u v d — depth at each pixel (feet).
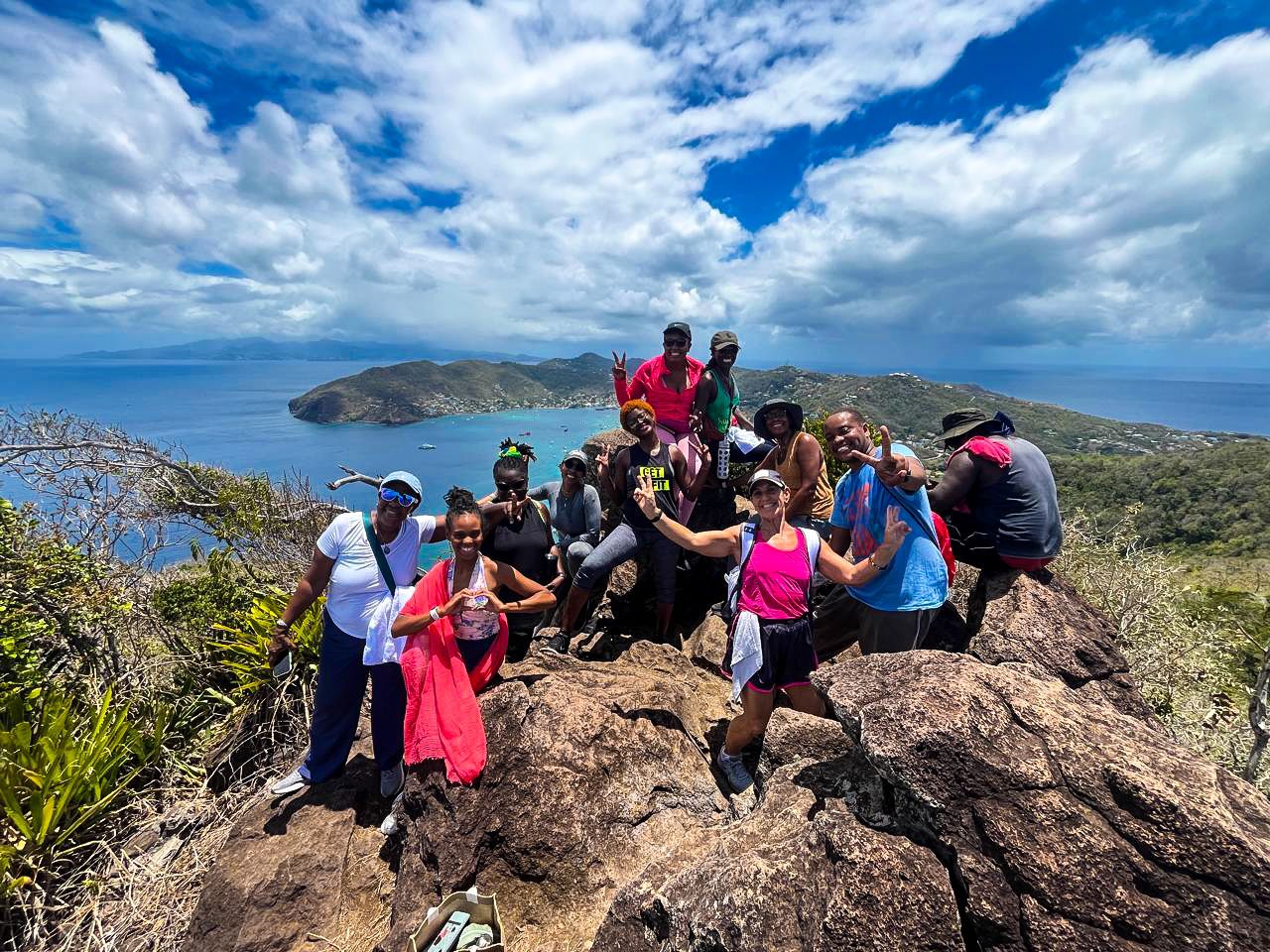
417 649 10.91
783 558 10.48
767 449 19.45
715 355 17.62
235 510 20.76
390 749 11.76
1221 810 6.14
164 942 10.77
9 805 11.75
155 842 12.94
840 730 9.57
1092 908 5.95
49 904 11.41
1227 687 24.48
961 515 13.58
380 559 11.69
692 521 20.12
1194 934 5.69
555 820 9.80
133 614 16.76
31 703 14.47
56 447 16.92
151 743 14.62
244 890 10.43
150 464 19.56
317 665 16.61
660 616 17.13
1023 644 11.34
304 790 12.42
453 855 9.66
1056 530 12.66
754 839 8.09
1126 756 6.81
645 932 7.77
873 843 6.89
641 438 15.47
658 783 10.87
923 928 6.29
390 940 8.95
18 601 14.55
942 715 7.12
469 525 10.96
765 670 10.48
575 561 16.61
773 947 6.48
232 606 18.37
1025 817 6.48
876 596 11.37
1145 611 24.13
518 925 9.30
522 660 14.19
